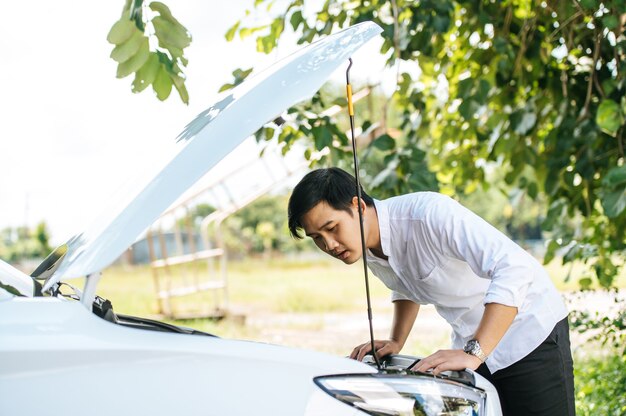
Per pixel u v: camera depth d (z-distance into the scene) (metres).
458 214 2.45
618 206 4.03
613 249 4.76
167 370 1.75
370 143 4.29
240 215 32.06
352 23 4.41
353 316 11.89
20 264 24.31
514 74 4.89
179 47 3.01
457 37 5.31
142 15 2.95
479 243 2.39
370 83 5.17
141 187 2.06
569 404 2.67
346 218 2.37
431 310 11.95
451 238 2.44
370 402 1.91
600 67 4.73
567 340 2.68
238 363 1.79
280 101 1.98
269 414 1.79
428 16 4.30
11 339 1.70
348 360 1.95
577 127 4.66
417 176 4.18
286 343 8.91
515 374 2.61
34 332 1.73
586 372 5.46
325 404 1.84
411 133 5.00
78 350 1.71
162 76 3.02
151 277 21.20
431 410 1.98
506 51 4.57
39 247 25.14
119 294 15.21
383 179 4.15
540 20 4.98
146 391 1.73
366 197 2.54
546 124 5.32
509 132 5.02
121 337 1.76
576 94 4.86
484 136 5.37
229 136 1.93
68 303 1.80
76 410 1.69
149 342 1.76
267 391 1.79
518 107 5.24
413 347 7.59
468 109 4.61
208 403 1.75
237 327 10.50
